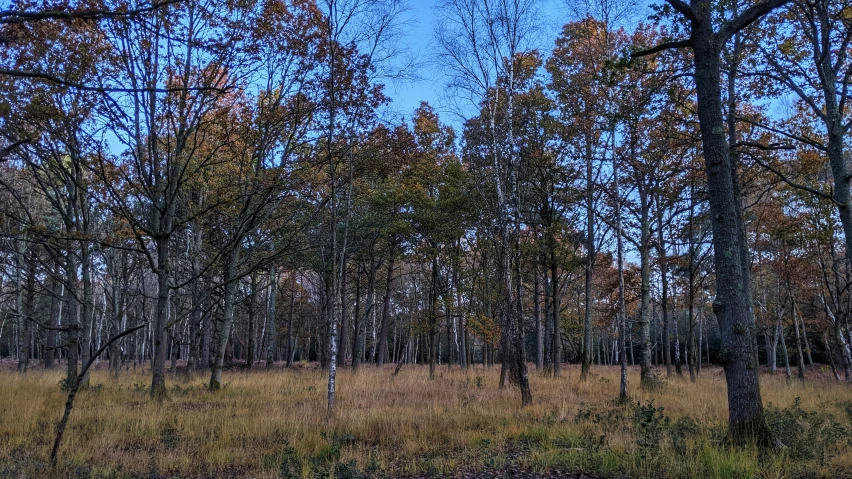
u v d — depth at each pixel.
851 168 17.48
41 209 20.64
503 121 13.80
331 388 9.91
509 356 12.36
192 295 21.47
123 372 21.39
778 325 26.91
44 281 23.55
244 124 12.98
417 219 21.05
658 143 13.62
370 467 6.20
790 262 22.48
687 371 30.84
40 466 6.37
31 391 12.38
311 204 15.96
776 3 7.06
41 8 6.82
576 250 21.03
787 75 11.91
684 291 24.38
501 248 13.75
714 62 7.17
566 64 14.58
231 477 6.36
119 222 16.38
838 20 11.38
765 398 12.59
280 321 44.00
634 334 42.25
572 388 14.62
